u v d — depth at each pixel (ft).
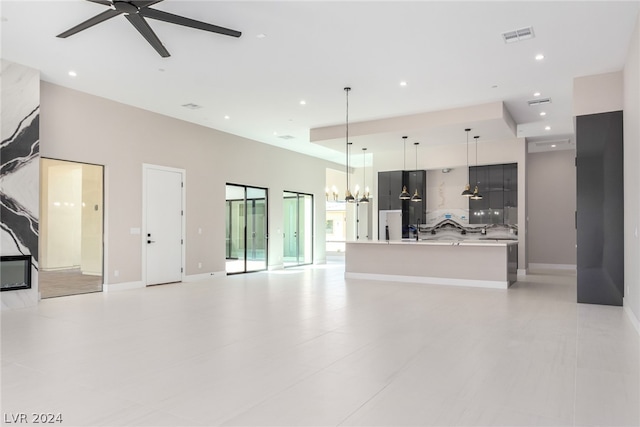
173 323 16.97
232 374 11.08
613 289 20.85
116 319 17.71
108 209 25.40
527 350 13.28
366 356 12.63
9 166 20.01
